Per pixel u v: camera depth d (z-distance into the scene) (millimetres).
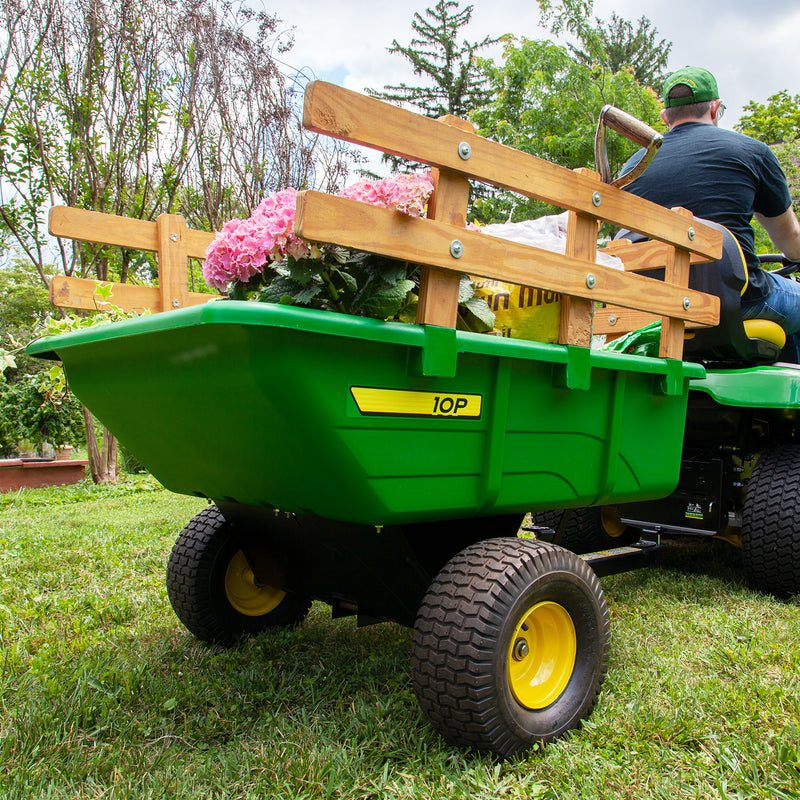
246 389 1525
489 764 1710
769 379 2998
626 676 2215
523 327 2145
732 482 3320
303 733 1839
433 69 27750
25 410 8852
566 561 1933
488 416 1862
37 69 6812
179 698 2037
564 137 11703
